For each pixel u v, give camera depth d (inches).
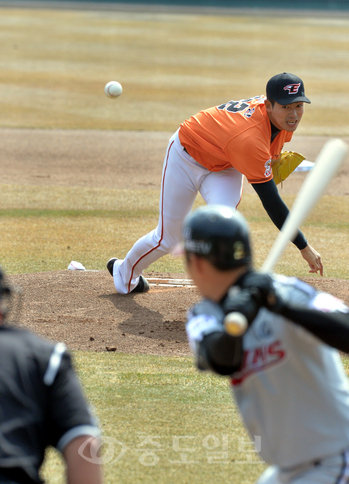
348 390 288.2
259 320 276.8
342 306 276.5
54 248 1084.5
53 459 442.3
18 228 1200.2
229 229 268.1
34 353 267.1
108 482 410.9
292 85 676.7
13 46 3966.5
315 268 681.0
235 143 693.9
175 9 6958.7
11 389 255.6
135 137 2070.6
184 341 705.6
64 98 2635.3
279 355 275.6
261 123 695.7
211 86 2930.6
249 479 419.2
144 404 531.5
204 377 600.1
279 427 280.1
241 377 281.4
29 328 721.0
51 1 7283.5
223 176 746.2
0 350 263.1
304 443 277.3
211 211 275.7
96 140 2017.7
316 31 5349.4
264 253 1080.2
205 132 718.5
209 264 270.2
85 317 768.3
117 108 2476.6
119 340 700.7
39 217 1280.8
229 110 714.8
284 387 277.7
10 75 3080.7
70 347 673.6
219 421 502.9
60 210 1338.6
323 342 261.0
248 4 7701.8
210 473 425.1
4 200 1403.8
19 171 1658.5
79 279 914.7
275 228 1253.1
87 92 2760.8
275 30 5310.0
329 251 1100.5
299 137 2059.5
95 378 587.5
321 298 279.6
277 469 295.3
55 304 808.3
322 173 296.0
